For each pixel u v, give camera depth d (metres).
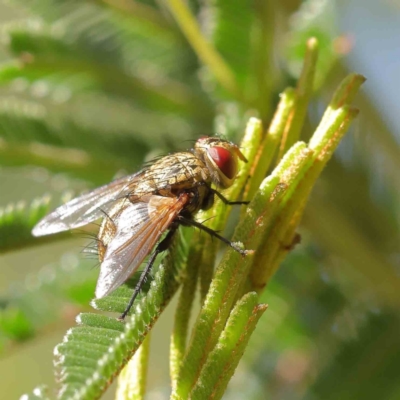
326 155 0.09
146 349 0.09
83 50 0.11
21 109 0.11
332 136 0.09
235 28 0.11
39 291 0.10
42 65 0.11
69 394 0.08
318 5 0.11
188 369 0.09
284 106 0.09
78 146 0.11
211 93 0.11
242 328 0.09
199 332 0.09
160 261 0.09
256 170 0.09
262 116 0.11
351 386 0.11
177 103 0.12
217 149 0.10
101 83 0.12
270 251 0.09
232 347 0.09
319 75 0.11
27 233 0.10
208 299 0.09
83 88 0.12
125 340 0.09
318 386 0.11
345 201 0.11
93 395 0.08
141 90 0.12
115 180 0.10
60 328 0.10
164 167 0.10
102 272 0.09
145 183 0.10
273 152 0.09
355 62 0.12
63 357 0.09
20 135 0.11
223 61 0.11
